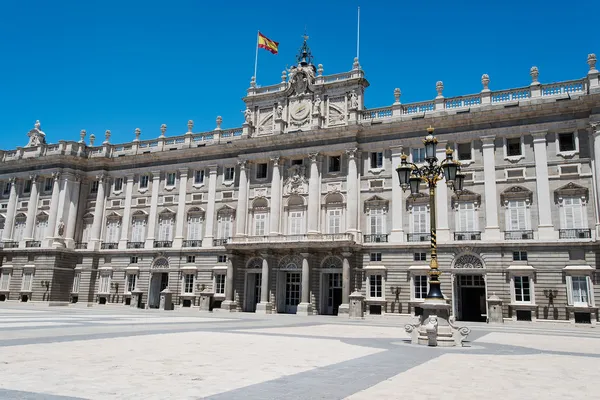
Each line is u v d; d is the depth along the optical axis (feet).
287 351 51.47
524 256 136.15
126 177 200.75
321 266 159.43
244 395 29.09
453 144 150.41
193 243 181.47
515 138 145.07
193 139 193.36
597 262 127.95
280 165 171.22
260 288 170.50
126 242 193.36
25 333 61.52
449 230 145.69
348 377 36.06
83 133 209.46
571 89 139.95
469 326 113.70
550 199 136.26
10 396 27.09
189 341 58.54
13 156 216.95
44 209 204.64
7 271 202.90
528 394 31.14
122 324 83.66
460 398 29.63
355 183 158.51
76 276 196.75
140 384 31.37
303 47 182.39
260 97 180.75
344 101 167.22
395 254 149.89
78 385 30.48
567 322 127.75
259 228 171.83
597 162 130.52
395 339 69.87
